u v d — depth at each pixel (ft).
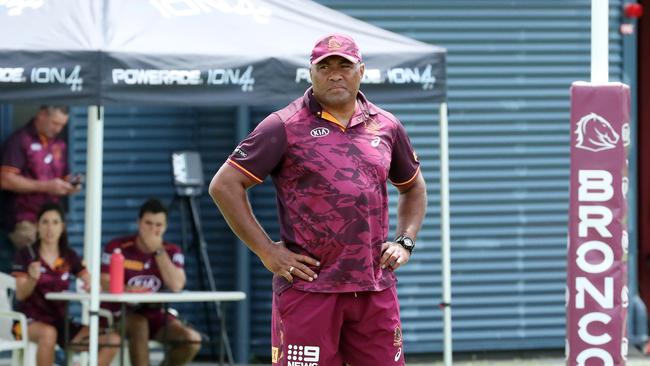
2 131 97.50
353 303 49.55
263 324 98.48
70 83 65.36
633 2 101.96
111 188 98.32
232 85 67.51
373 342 50.19
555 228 100.53
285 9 73.41
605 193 59.67
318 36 70.79
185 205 97.35
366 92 69.97
